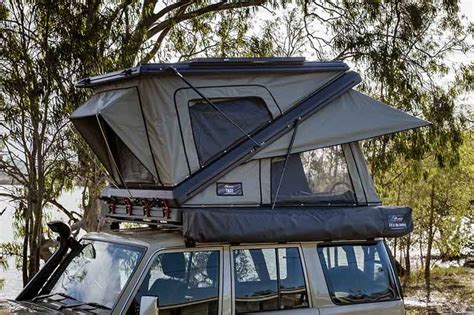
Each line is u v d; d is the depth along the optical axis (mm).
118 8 12133
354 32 15516
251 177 6156
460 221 21672
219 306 5523
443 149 16250
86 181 11812
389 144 15125
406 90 15172
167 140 5984
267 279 5824
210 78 6254
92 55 11281
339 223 6137
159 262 5379
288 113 6500
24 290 6062
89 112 6508
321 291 6078
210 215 5418
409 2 15570
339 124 6707
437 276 21109
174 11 15352
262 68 6449
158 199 5828
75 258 6102
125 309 5125
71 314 5203
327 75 6793
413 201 20062
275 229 5738
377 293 6434
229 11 15602
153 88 6023
